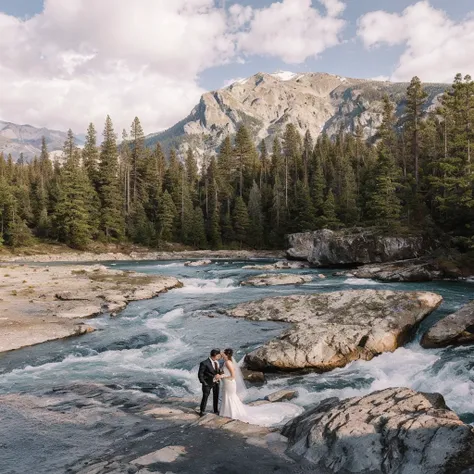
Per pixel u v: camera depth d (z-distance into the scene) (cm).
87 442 902
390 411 855
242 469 746
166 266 6197
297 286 3628
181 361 1723
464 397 1227
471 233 4897
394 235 5212
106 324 2347
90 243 8706
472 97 5400
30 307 2644
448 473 663
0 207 8675
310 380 1466
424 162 7150
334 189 10169
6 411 1110
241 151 11469
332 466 749
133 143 10875
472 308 1831
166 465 761
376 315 1928
